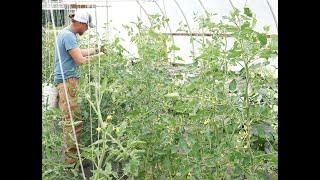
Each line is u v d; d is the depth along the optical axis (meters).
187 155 3.03
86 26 4.81
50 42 5.96
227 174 2.96
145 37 4.21
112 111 4.20
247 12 2.66
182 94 3.38
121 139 3.46
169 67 4.02
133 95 3.67
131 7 8.05
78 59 4.48
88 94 2.73
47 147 3.01
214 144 2.99
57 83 4.62
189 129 3.17
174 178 3.33
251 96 2.87
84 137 4.51
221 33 3.42
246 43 2.61
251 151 2.82
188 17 7.27
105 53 4.42
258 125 2.74
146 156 3.35
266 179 2.76
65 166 3.04
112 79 3.93
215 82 3.01
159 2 7.64
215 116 2.95
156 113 3.44
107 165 2.55
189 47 7.16
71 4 6.29
